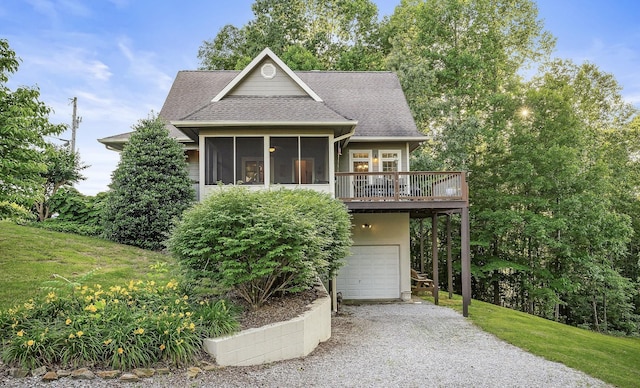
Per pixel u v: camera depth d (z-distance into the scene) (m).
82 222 15.81
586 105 25.91
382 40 28.91
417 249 26.08
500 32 26.02
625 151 25.36
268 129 12.96
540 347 8.83
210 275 7.70
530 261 22.31
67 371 5.05
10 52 8.33
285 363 6.72
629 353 9.86
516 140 21.52
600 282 21.73
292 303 8.53
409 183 13.21
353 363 7.02
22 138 8.31
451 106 22.47
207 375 5.54
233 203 7.80
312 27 30.78
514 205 22.41
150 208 13.12
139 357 5.36
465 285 12.24
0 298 7.30
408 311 12.99
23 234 12.38
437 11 25.34
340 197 13.01
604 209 20.42
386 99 17.56
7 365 5.08
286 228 7.61
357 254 15.66
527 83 27.31
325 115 12.93
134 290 7.15
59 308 6.16
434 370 6.87
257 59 14.20
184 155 14.33
